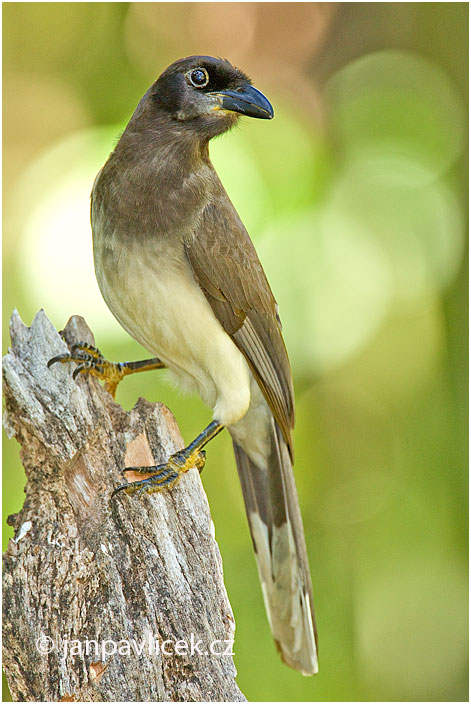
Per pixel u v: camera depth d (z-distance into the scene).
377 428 13.37
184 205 8.05
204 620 6.82
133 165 8.02
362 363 13.35
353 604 12.48
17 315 7.30
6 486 10.93
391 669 12.44
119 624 6.53
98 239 8.09
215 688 6.70
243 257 8.46
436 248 12.88
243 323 8.52
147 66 13.49
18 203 13.11
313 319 12.85
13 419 6.93
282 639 8.54
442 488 12.76
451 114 12.88
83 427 7.01
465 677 12.54
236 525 12.23
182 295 8.05
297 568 8.60
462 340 12.05
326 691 11.48
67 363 7.20
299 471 13.26
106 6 13.44
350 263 12.77
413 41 12.96
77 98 13.37
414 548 12.77
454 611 12.54
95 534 6.75
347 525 13.06
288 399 9.00
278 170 12.66
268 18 13.93
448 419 12.41
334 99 13.71
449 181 12.93
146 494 6.98
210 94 8.23
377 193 13.05
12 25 13.27
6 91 13.33
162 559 6.85
